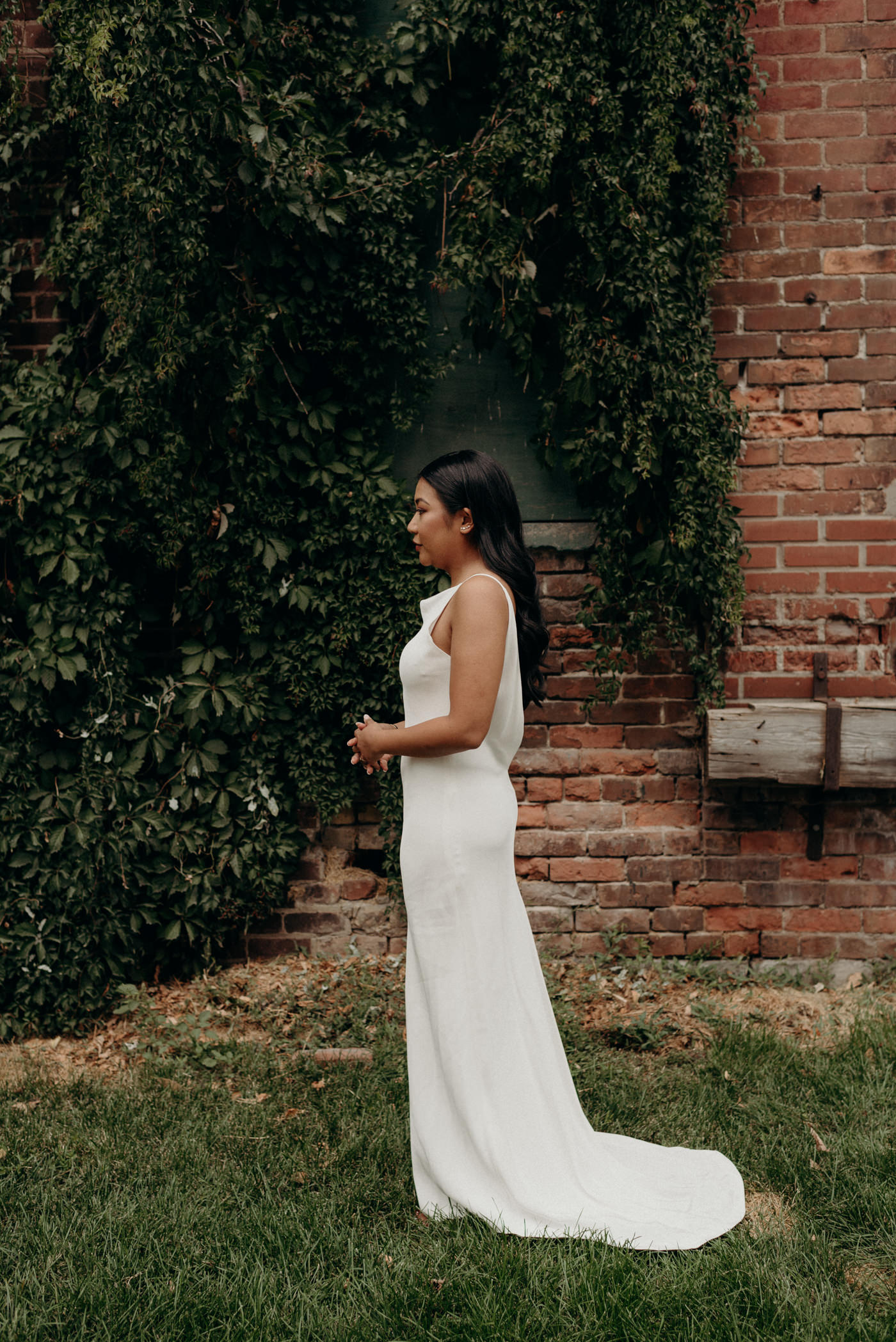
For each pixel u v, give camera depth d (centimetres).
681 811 396
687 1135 271
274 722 390
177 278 341
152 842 371
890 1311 194
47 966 354
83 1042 352
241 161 337
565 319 366
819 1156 257
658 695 395
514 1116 224
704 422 362
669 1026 341
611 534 375
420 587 379
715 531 368
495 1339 187
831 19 374
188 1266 213
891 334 382
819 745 365
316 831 404
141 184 331
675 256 363
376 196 362
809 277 382
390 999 366
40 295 389
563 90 348
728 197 381
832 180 379
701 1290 198
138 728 373
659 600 379
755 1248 215
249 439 366
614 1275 201
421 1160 228
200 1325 196
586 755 399
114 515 365
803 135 378
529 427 391
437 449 395
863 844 390
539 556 396
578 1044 330
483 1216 218
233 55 331
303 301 367
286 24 362
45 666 355
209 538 373
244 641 388
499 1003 223
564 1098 236
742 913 396
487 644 214
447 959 221
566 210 365
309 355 383
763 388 387
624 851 399
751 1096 293
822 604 389
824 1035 342
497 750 231
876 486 386
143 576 385
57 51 349
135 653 379
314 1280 209
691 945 398
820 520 388
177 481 361
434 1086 227
